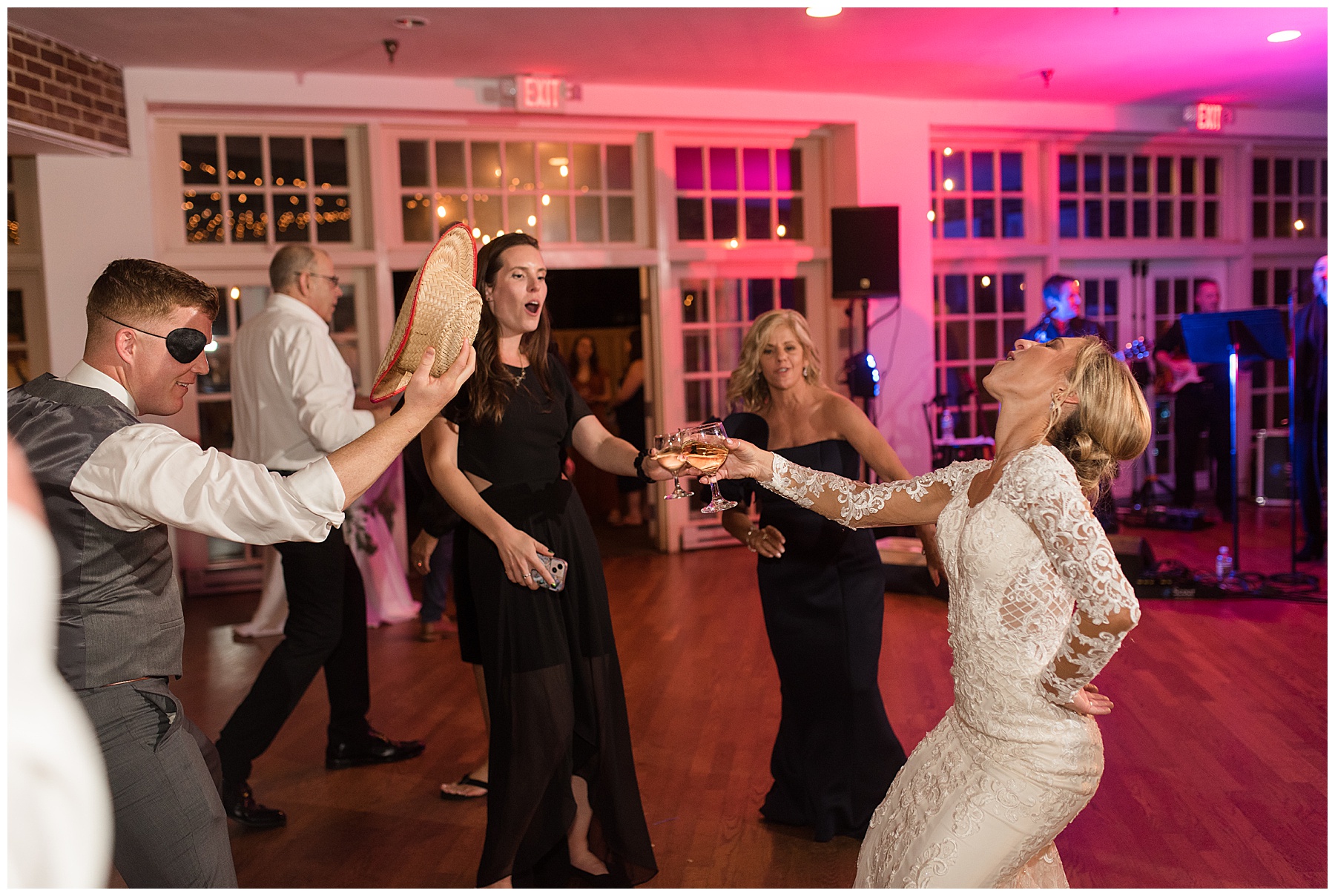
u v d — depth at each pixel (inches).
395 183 237.0
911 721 138.7
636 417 303.9
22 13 173.8
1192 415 278.1
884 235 246.4
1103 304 304.2
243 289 228.5
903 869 66.1
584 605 93.0
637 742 136.6
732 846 106.6
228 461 61.2
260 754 116.7
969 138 281.9
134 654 64.2
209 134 224.4
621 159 254.4
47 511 61.0
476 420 91.2
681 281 261.1
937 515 77.0
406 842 110.3
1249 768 120.9
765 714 145.7
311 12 177.9
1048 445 67.0
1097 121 280.2
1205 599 195.9
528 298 90.7
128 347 66.6
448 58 211.6
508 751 89.9
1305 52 229.6
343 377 135.6
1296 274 320.5
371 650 183.5
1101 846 103.5
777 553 106.3
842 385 271.7
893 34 206.8
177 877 64.9
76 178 206.8
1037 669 64.6
